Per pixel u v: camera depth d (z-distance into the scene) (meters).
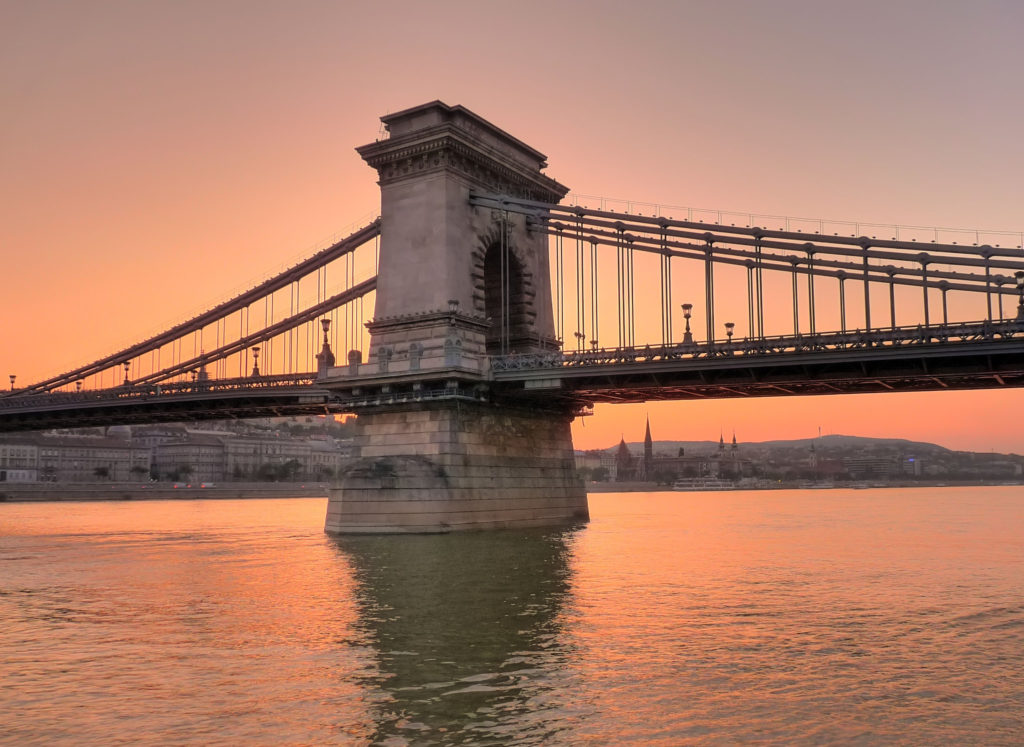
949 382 49.16
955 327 43.12
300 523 85.38
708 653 21.55
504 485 56.69
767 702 17.53
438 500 51.78
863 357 44.72
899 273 44.88
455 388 52.34
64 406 81.88
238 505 152.75
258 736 15.69
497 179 59.94
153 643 23.11
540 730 15.91
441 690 18.33
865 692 18.23
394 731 15.88
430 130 55.19
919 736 15.65
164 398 75.06
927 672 19.83
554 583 33.25
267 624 25.42
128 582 35.75
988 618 26.64
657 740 15.43
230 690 18.48
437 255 55.09
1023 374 44.72
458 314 54.44
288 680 19.19
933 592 32.28
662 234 52.50
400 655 21.34
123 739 15.59
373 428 55.88
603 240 55.22
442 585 32.56
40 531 73.06
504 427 57.53
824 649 22.08
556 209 56.47
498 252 61.22
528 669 19.97
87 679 19.48
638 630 24.33
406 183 56.97
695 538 60.00
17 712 17.12
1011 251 42.12
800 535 65.12
